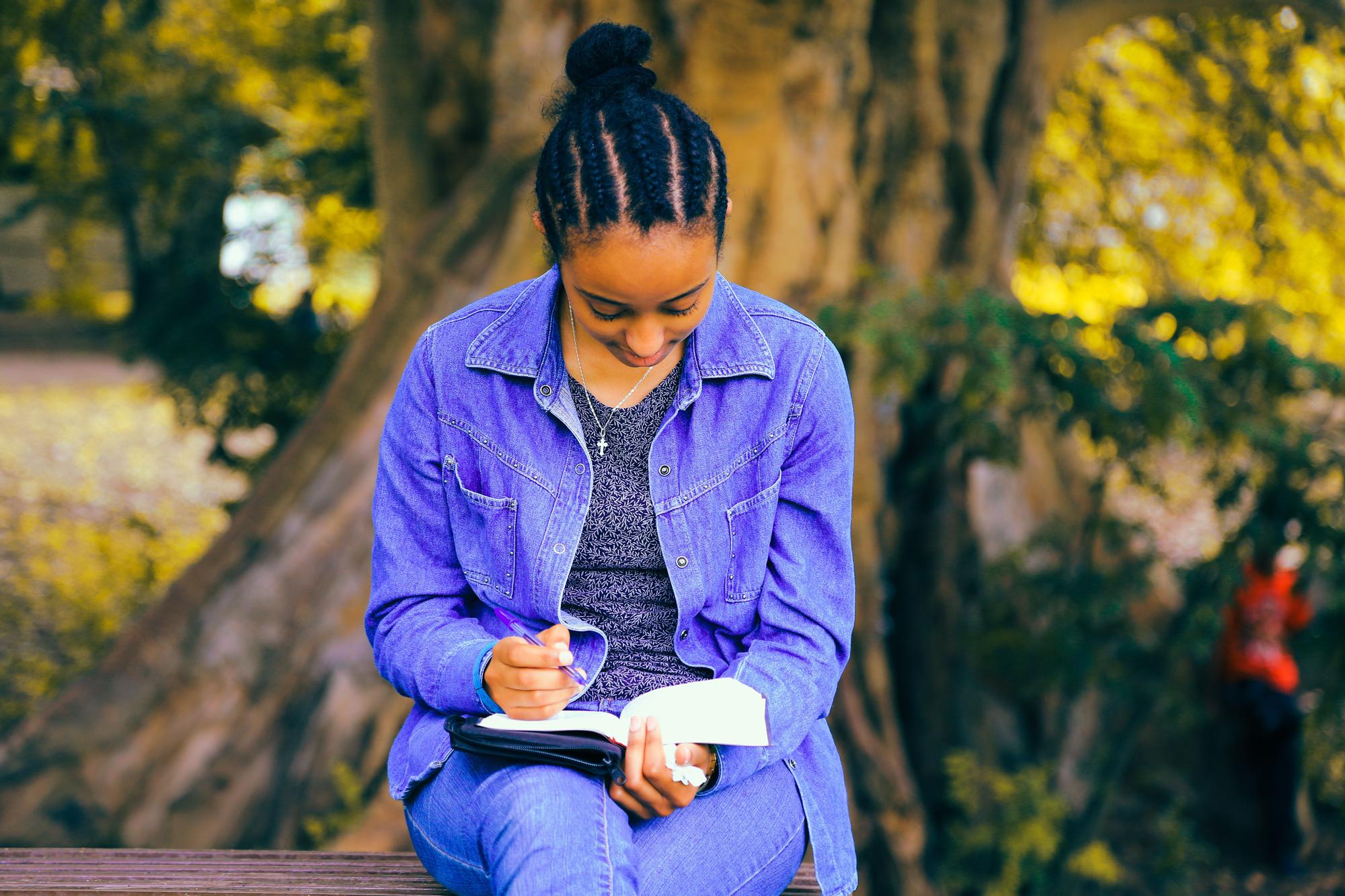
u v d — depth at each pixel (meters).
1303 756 7.43
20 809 5.22
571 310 1.64
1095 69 8.85
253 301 9.01
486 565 1.73
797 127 5.60
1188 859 7.22
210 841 5.32
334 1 9.65
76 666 8.91
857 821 5.89
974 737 6.85
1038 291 9.81
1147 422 4.79
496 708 1.60
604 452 1.69
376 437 5.79
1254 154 8.36
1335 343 8.07
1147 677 6.23
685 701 1.58
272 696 5.52
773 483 1.72
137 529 10.94
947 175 6.42
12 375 18.05
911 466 6.64
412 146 6.37
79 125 9.90
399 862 2.00
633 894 1.48
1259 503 5.59
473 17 6.11
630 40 1.51
